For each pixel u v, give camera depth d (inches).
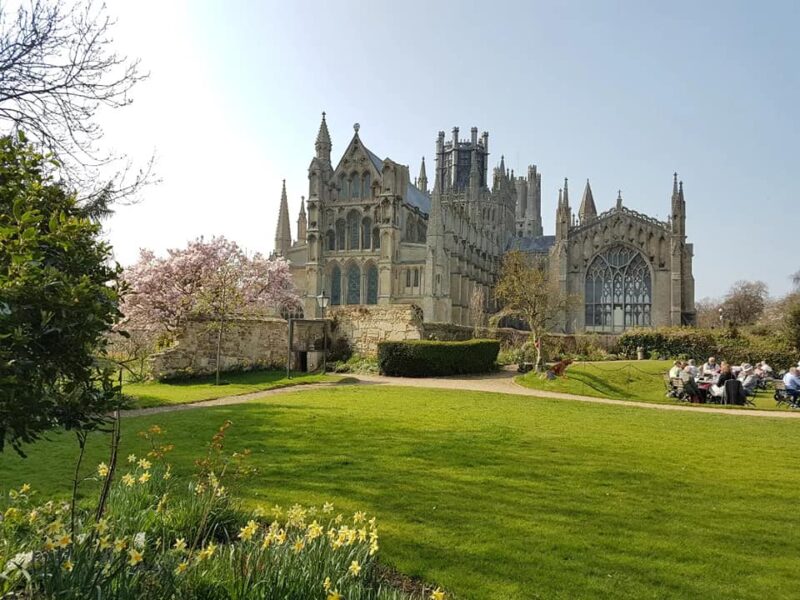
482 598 220.5
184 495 312.2
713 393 1058.7
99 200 587.2
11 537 211.2
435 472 394.0
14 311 186.4
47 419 206.5
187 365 1131.9
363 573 217.6
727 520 313.3
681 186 3186.5
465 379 1317.7
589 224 3316.9
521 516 310.5
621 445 522.3
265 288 1825.8
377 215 3139.8
